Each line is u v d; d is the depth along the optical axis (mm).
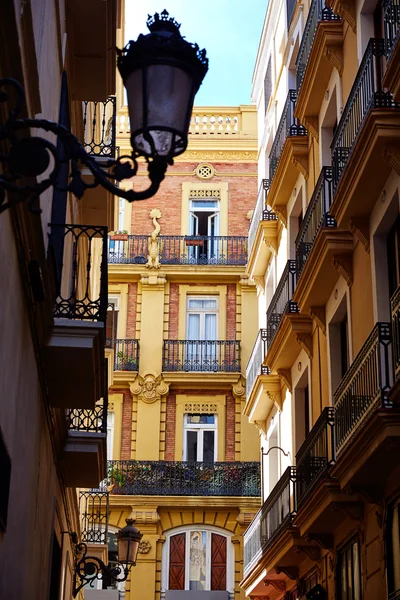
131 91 5457
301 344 18562
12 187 4984
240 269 32062
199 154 33719
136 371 30781
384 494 12766
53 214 12203
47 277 9680
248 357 31203
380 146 12273
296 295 17688
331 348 16609
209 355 31234
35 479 11125
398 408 11125
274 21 25969
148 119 5355
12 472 8805
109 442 30250
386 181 13125
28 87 8180
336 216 14430
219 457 30188
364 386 12594
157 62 5406
